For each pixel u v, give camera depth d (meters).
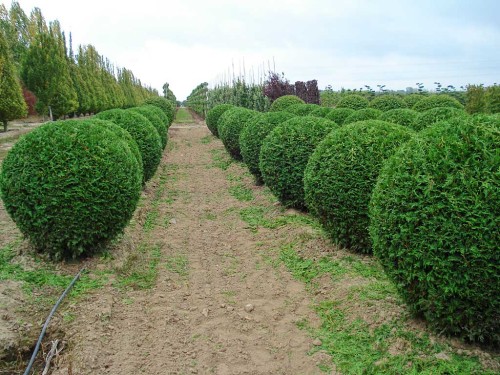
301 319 4.66
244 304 5.07
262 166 8.22
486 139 3.50
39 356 4.04
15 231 6.59
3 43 19.19
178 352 4.11
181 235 7.54
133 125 9.30
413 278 3.73
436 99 14.54
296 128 7.73
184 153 17.84
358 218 5.58
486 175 3.35
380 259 4.08
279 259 6.27
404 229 3.66
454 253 3.41
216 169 14.06
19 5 35.03
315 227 7.10
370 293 4.76
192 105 68.19
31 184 5.21
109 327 4.38
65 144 5.37
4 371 3.86
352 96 18.02
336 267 5.59
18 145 5.45
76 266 5.61
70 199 5.29
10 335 4.06
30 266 5.42
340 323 4.43
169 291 5.38
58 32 30.55
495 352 3.61
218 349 4.18
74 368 3.70
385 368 3.64
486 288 3.33
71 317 4.43
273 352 4.14
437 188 3.51
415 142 3.88
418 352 3.70
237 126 13.88
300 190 7.70
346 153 5.61
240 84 27.48
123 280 5.49
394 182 3.85
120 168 5.66
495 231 3.24
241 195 10.28
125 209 5.80
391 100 16.33
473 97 19.91
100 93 34.16
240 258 6.50
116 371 3.75
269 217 8.20
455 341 3.73
